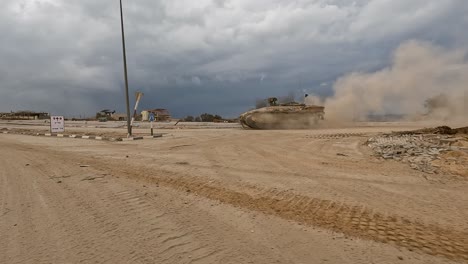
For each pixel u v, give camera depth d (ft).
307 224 15.42
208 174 27.96
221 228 14.89
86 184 24.07
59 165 33.30
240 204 18.79
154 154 42.83
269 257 11.87
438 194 20.80
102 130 112.16
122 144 58.70
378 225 15.24
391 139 53.36
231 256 11.97
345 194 20.90
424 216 16.52
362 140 59.67
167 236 13.92
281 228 14.89
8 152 45.98
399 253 12.18
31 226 15.17
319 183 24.20
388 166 31.32
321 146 50.67
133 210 17.58
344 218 16.26
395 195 20.61
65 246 12.89
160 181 25.17
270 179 25.77
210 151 46.24
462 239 13.60
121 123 179.32
